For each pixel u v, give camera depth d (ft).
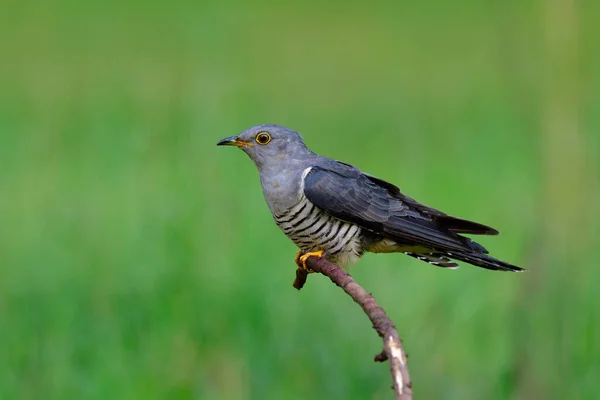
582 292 32.86
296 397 32.14
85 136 54.08
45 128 55.47
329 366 32.73
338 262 29.84
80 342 34.01
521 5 39.70
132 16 82.48
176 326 33.73
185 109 41.27
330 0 100.99
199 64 45.16
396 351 17.67
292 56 85.15
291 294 35.35
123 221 39.22
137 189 41.34
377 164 55.21
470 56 84.58
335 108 70.23
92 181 44.60
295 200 28.91
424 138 58.44
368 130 64.13
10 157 51.85
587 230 33.63
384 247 29.66
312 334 33.76
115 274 35.70
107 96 63.82
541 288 31.55
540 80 37.09
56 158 51.72
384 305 35.29
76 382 32.37
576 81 35.19
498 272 37.19
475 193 47.78
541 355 30.50
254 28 88.28
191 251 35.35
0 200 44.80
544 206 33.91
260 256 36.73
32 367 32.96
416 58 84.94
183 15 47.39
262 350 32.91
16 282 36.45
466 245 27.73
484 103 65.87
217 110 41.98
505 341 33.22
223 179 39.01
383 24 94.79
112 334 33.81
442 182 49.73
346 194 28.58
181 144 40.24
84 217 39.91
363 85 76.95
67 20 83.66
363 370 33.01
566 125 34.76
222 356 33.12
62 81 69.77
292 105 71.31
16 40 80.02
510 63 39.93
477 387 32.53
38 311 35.14
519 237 39.63
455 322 35.04
